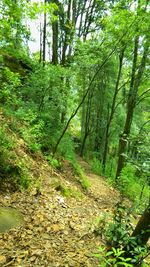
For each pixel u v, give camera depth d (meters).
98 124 23.05
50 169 10.02
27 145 9.85
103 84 21.81
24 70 14.27
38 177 8.56
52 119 12.18
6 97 10.78
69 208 7.80
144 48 14.95
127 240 5.16
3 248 4.96
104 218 6.57
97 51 13.78
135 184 11.80
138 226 5.31
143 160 4.98
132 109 15.66
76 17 20.34
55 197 7.99
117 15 11.79
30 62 15.02
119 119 23.47
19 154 8.70
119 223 5.69
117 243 5.55
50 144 11.88
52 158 11.09
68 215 7.19
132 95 15.64
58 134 12.57
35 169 8.91
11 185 7.30
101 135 23.53
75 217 7.23
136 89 15.64
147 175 5.12
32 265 4.68
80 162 18.08
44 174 9.14
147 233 5.25
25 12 7.08
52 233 5.94
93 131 22.80
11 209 6.39
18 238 5.37
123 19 11.72
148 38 13.30
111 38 13.35
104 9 19.95
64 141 13.08
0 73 10.43
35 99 12.44
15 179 7.45
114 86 22.12
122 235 5.36
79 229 6.48
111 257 5.31
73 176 11.67
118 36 12.95
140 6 11.36
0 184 7.11
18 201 6.87
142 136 5.33
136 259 4.63
